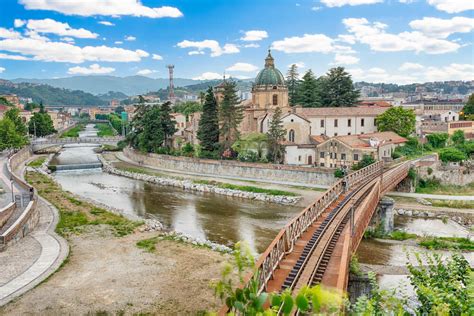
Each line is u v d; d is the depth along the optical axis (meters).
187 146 102.81
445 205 63.62
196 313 26.89
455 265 14.33
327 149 83.25
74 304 27.88
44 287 30.31
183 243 40.97
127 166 104.94
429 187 74.00
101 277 32.22
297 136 90.88
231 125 93.19
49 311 26.97
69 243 40.41
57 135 173.50
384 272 36.06
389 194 69.50
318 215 35.28
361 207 36.72
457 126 105.50
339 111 98.25
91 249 38.72
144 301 28.41
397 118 93.81
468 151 90.50
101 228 45.75
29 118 171.00
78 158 120.56
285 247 25.36
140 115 119.00
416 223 56.56
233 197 72.25
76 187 80.88
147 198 70.94
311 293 5.52
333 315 9.50
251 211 61.56
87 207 56.91
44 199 60.88
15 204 49.47
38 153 125.88
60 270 33.50
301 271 22.28
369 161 73.38
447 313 9.48
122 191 77.31
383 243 46.81
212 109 96.75
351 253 27.42
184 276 32.50
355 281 28.38
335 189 44.62
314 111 97.12
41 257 36.25
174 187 81.94
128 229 45.72
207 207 64.25
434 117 124.94
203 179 83.75
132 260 35.94
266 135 90.25
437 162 75.19
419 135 99.56
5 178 71.06
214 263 35.28
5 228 41.69
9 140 102.31
